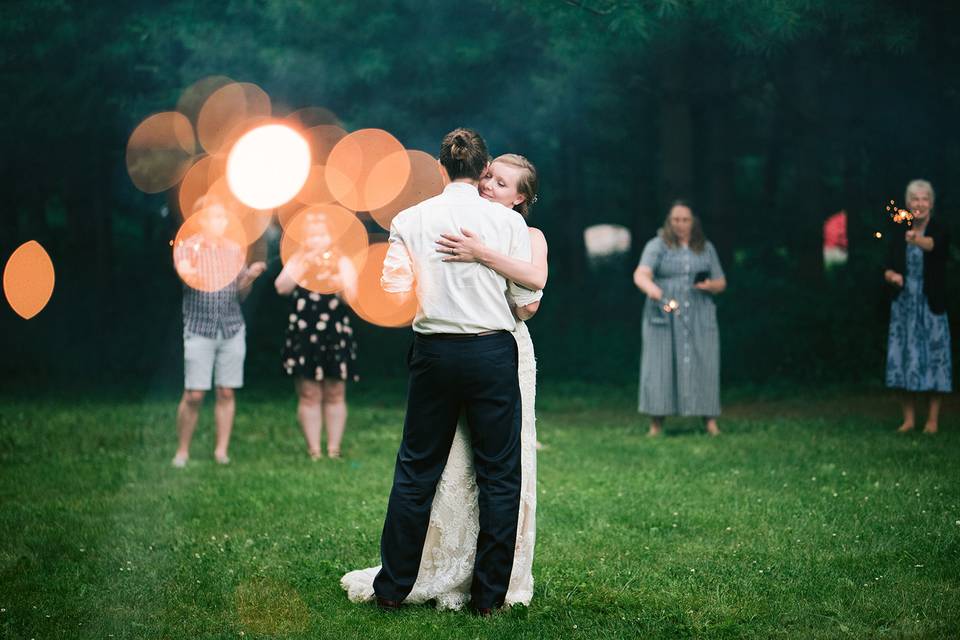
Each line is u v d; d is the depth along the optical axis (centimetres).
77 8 1364
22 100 1437
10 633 411
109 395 1372
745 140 2280
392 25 1298
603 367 1534
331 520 607
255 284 1778
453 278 421
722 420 1048
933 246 870
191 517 621
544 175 2353
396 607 438
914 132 1335
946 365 879
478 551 431
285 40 1291
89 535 572
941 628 404
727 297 1552
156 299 1939
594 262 2397
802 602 439
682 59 1372
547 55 1271
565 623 418
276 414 1144
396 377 1625
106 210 1884
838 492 656
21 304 1809
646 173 2125
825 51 1225
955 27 1152
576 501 644
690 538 555
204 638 405
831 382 1302
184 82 1385
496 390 423
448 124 1429
